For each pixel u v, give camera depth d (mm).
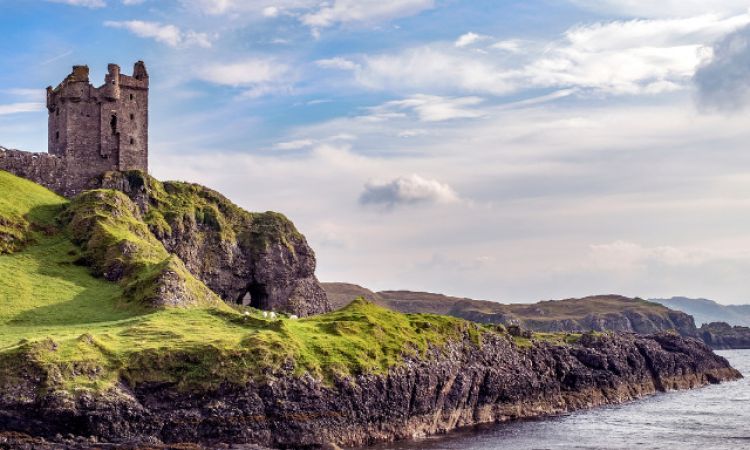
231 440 98062
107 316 129000
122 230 162125
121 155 193000
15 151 182125
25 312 126875
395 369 116562
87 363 97188
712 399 185250
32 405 91250
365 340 120562
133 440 92500
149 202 190000
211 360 101750
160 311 126875
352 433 108062
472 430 129750
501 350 150250
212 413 98125
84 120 190125
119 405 94000
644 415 153625
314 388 105188
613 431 131000
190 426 96875
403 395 116688
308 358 109188
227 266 197500
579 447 114562
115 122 193125
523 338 173625
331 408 106062
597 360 180500
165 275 134875
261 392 101375
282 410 101875
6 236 151625
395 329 129875
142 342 106000
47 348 97438
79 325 121625
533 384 153500
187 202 198250
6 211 158625
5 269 142000
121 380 97875
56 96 193500
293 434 101875
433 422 125062
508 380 145625
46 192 178875
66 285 141250
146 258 151250
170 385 98688
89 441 90438
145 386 97875
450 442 116188
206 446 94875
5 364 94500
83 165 188875
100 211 165000
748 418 149500
